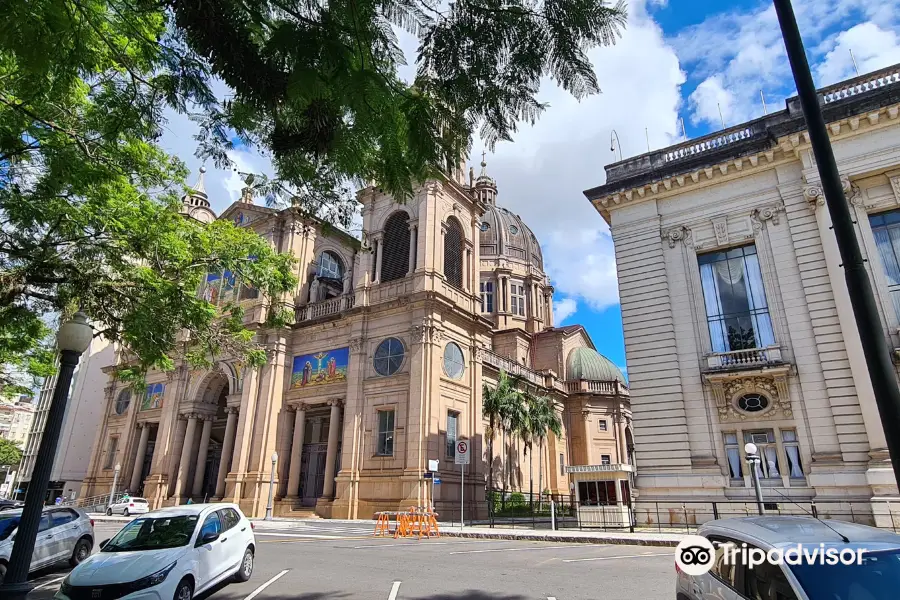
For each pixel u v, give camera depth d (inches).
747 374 814.5
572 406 2143.2
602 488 1002.1
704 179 937.5
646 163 1019.3
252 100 198.2
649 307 932.6
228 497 1339.8
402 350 1263.5
